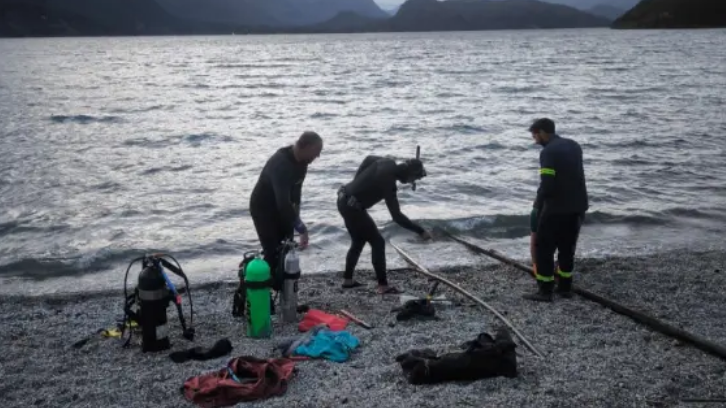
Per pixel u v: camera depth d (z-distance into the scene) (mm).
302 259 10961
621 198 15609
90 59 118875
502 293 8680
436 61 98750
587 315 7812
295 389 5840
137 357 6621
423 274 9570
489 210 14250
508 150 22469
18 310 8375
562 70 72125
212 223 13539
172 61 109500
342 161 20609
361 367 6297
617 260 10484
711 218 13781
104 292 9172
